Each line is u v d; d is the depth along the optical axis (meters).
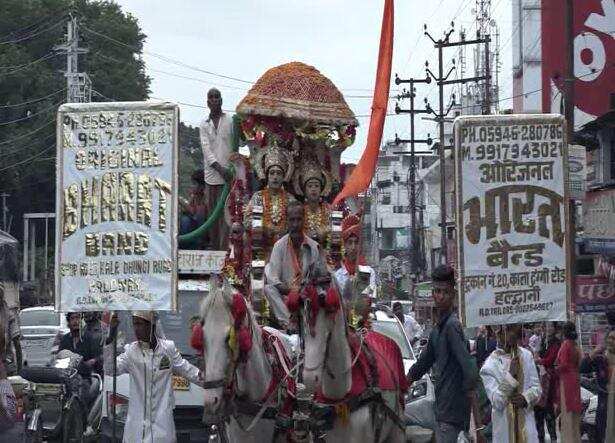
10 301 25.77
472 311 12.07
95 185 12.53
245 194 12.27
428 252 74.56
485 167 12.14
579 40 33.84
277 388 9.93
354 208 12.09
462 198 12.09
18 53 59.56
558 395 18.59
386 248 88.12
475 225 12.11
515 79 45.88
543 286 12.25
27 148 58.09
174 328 15.09
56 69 62.91
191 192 16.83
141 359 12.62
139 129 12.48
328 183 12.18
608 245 27.33
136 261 12.45
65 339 17.81
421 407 14.48
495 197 12.16
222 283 9.57
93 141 12.55
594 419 19.94
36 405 15.80
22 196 64.69
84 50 45.06
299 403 9.68
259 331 9.90
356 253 11.68
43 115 58.59
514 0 45.78
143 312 12.53
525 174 12.22
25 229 61.44
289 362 10.11
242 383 9.71
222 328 9.23
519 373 12.55
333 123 12.34
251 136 12.34
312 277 9.27
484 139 12.13
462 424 11.36
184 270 15.06
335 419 9.62
